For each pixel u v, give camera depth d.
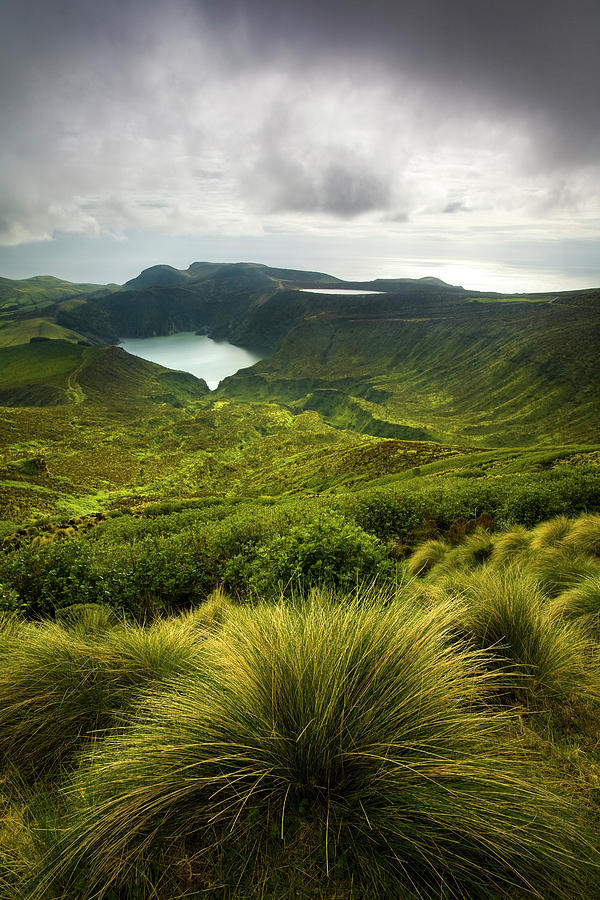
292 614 2.90
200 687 2.22
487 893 1.46
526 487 14.92
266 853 1.63
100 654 2.88
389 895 1.48
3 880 1.59
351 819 1.67
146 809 1.69
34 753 2.36
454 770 1.69
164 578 8.16
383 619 2.41
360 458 89.38
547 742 2.38
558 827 1.59
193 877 1.57
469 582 4.48
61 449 188.38
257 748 1.83
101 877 1.57
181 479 151.00
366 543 6.00
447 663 2.18
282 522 11.97
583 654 3.15
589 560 5.74
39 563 7.52
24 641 3.04
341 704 1.94
